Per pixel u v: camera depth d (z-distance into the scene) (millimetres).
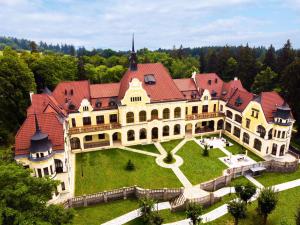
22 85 70938
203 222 42250
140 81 65625
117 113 68312
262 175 55844
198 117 73625
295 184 52500
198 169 56625
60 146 45781
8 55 77938
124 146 67562
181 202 46062
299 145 69812
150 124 68312
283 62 100688
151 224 39062
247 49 112625
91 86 69312
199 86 77500
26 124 45844
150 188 49906
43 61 90000
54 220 29516
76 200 44906
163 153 63938
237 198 47969
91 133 64500
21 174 28875
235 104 72062
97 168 57031
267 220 42500
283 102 64125
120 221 42250
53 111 53406
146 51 190625
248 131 66125
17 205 27469
